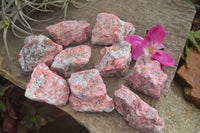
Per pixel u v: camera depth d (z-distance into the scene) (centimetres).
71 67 23
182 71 31
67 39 26
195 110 32
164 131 28
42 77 22
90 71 22
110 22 26
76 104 21
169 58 25
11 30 29
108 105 21
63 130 31
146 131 21
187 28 30
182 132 29
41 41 24
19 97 30
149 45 27
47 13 31
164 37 26
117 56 23
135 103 21
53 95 21
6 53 26
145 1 33
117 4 33
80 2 33
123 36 27
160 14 32
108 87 24
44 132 31
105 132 21
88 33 28
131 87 24
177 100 32
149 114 20
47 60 24
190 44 34
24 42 26
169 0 33
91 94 21
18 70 25
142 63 23
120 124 21
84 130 32
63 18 30
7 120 27
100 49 27
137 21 31
